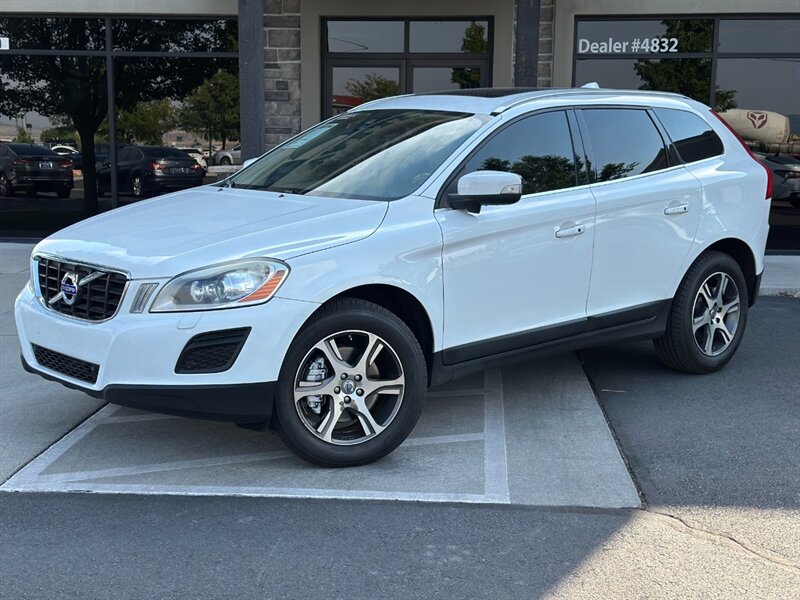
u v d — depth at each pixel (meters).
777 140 10.50
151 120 10.98
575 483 4.21
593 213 5.05
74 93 10.92
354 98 11.05
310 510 3.90
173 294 3.87
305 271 4.01
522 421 5.09
